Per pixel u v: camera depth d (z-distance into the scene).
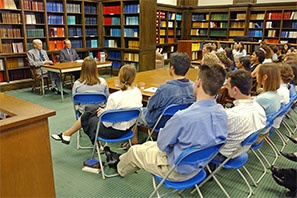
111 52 7.93
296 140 2.89
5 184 1.36
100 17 7.74
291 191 2.10
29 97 5.17
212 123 1.46
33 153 1.48
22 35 5.84
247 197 2.09
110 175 2.36
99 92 2.68
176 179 1.59
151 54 7.71
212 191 2.17
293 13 8.26
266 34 9.00
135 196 2.08
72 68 4.95
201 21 10.52
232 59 5.08
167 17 9.88
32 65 5.39
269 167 2.58
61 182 2.24
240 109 1.77
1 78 5.62
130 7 7.16
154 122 2.46
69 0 6.79
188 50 7.63
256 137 1.84
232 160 1.89
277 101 2.31
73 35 7.02
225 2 10.14
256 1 9.35
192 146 1.43
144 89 3.09
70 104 4.70
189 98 2.31
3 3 5.36
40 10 6.05
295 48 6.62
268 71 2.31
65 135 2.70
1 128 1.28
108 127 2.27
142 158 1.78
